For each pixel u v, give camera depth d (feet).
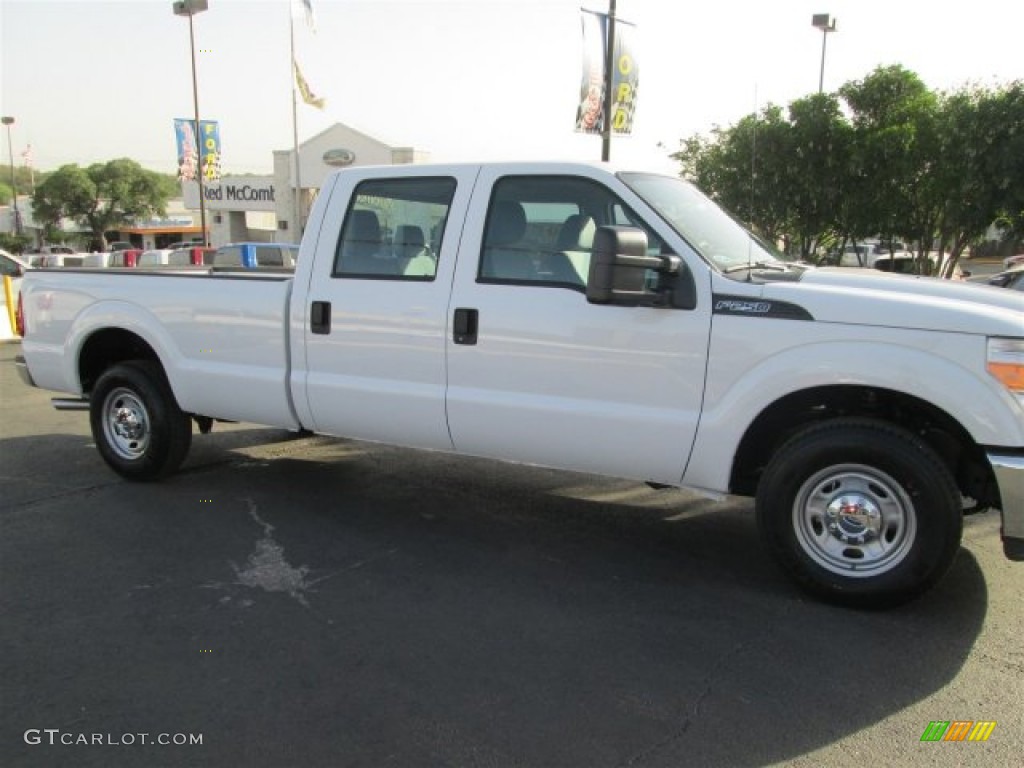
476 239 14.76
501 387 14.56
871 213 53.52
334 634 11.98
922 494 11.88
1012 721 9.84
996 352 11.39
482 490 19.12
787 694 10.41
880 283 13.14
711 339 12.88
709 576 14.16
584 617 12.55
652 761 9.07
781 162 53.88
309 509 17.65
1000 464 11.36
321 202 16.49
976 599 13.11
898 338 11.85
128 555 14.99
